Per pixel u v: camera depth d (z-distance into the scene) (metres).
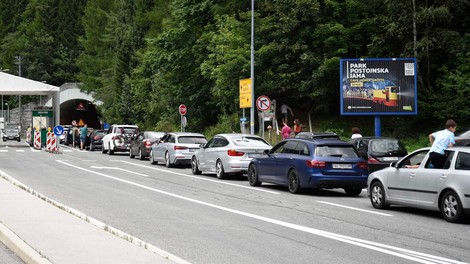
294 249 15.28
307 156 28.53
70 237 15.07
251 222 19.83
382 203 23.80
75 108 182.38
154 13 114.12
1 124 149.25
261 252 14.81
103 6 158.00
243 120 57.28
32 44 198.50
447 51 58.84
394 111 49.59
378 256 14.55
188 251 14.80
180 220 20.02
